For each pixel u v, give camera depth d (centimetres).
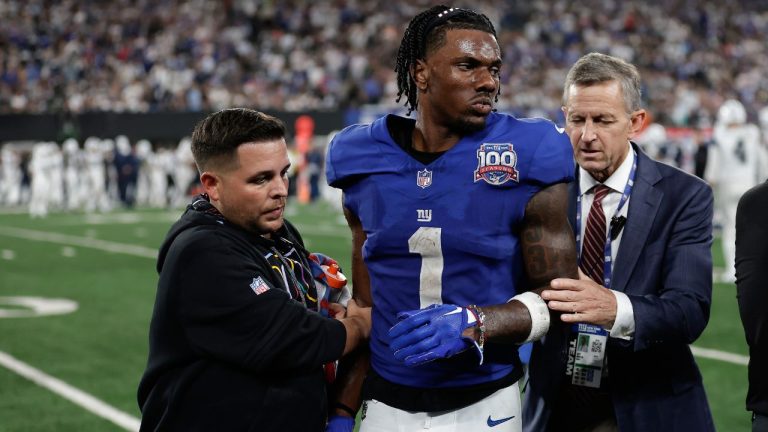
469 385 222
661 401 250
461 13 214
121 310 784
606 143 250
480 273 217
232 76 2573
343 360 247
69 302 822
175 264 223
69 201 2117
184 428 222
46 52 2477
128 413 485
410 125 231
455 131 218
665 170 257
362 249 234
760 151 912
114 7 2702
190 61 2561
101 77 2452
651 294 248
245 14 2847
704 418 254
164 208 2127
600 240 258
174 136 2242
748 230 212
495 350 224
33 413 483
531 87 2686
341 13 2944
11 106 2256
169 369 226
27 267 1055
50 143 2128
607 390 258
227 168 225
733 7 3350
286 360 220
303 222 1600
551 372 261
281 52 2745
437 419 224
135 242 1336
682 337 234
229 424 221
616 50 2984
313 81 2628
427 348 201
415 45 219
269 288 222
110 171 2145
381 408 231
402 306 224
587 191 261
